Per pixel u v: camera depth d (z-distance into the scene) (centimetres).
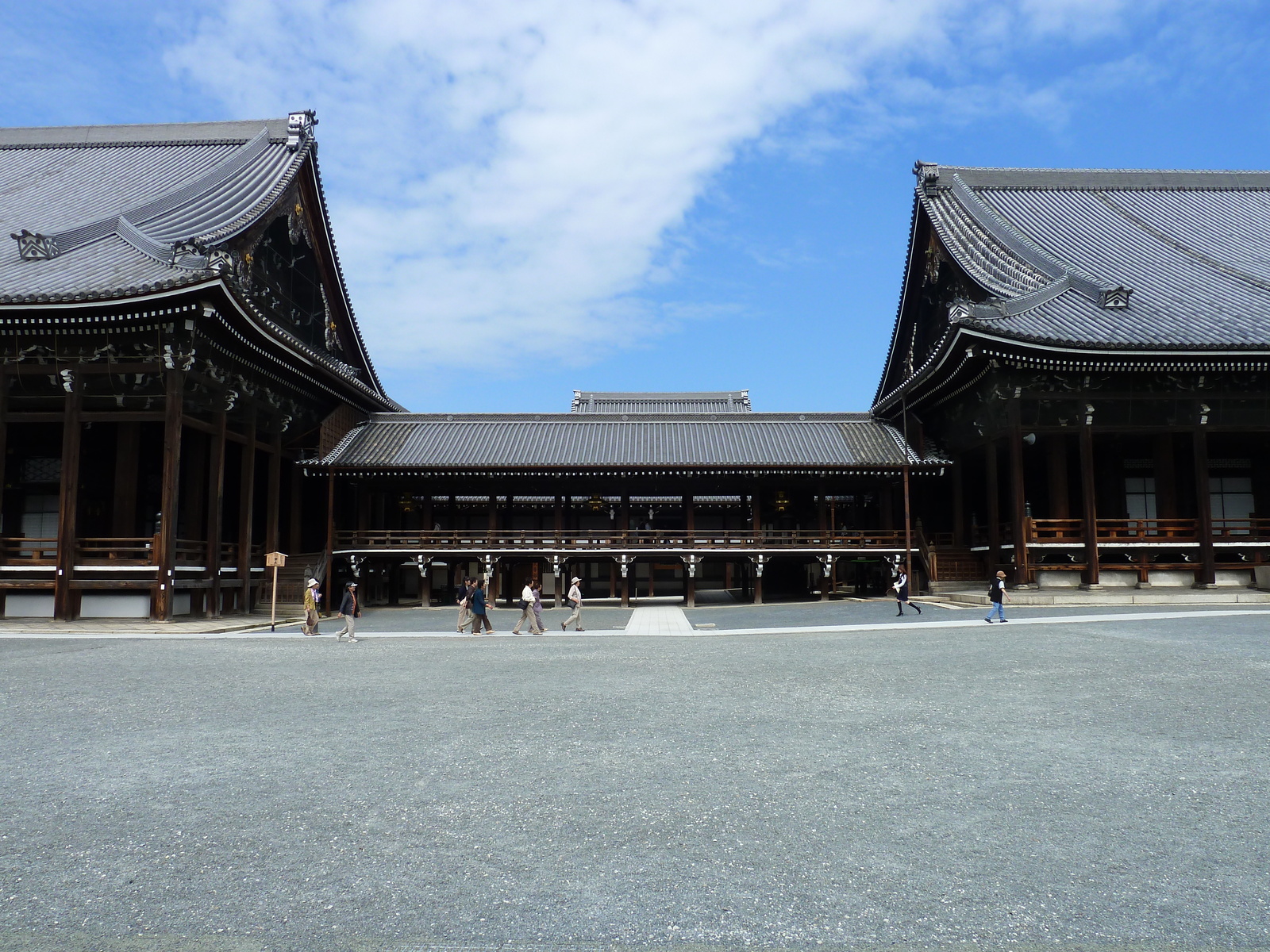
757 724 1103
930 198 4600
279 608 3562
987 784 830
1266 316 3450
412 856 661
